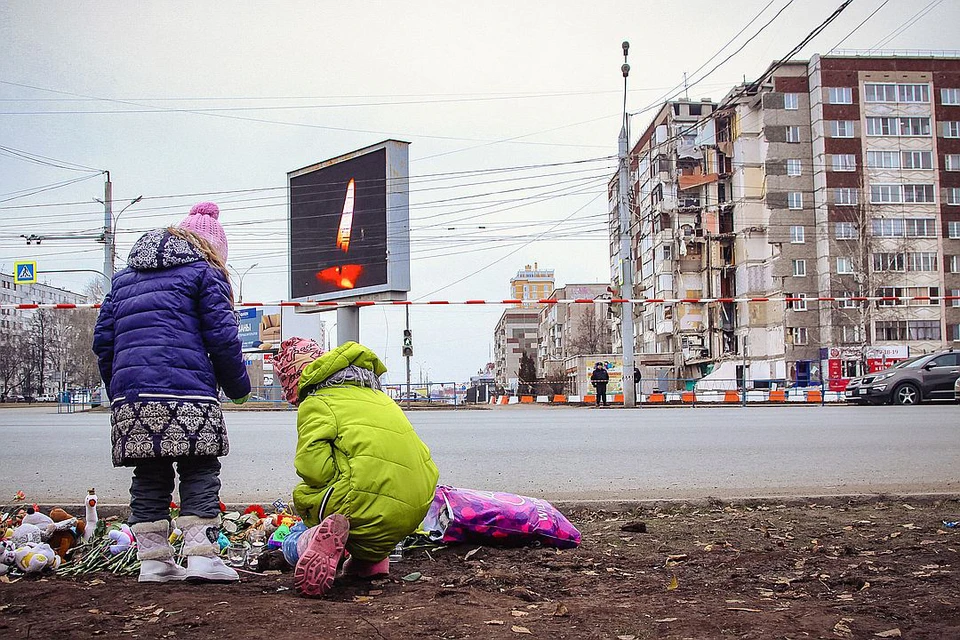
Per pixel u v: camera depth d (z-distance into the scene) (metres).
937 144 59.66
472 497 4.99
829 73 59.19
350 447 3.89
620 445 10.82
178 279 3.98
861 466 8.57
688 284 63.97
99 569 4.30
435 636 3.09
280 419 18.19
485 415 20.02
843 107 59.16
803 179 59.75
